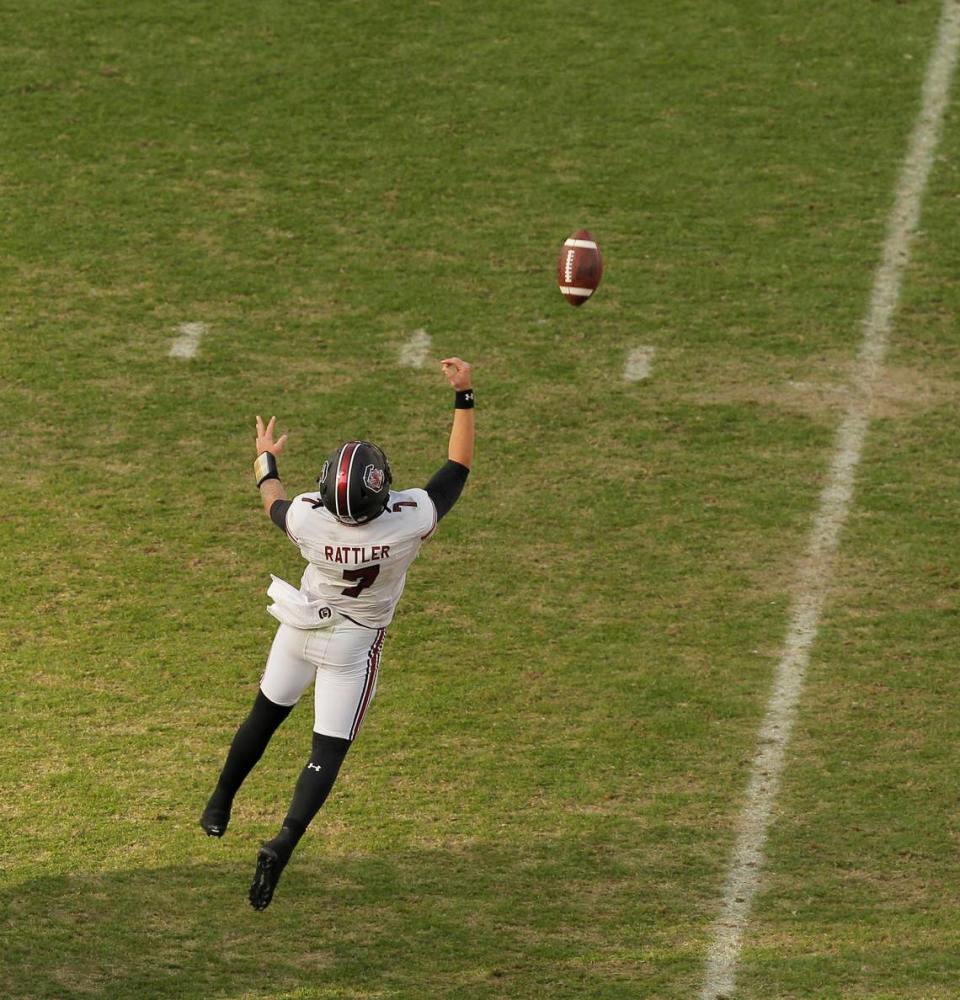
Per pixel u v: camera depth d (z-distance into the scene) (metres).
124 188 64.38
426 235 62.31
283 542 47.59
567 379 55.44
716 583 46.09
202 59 71.25
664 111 68.38
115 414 53.31
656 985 31.72
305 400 54.22
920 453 51.81
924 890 34.72
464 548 47.66
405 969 32.06
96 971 31.66
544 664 42.69
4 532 47.56
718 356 56.53
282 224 62.78
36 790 37.38
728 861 35.72
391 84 69.94
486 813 37.16
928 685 41.78
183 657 42.50
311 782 29.53
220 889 34.34
